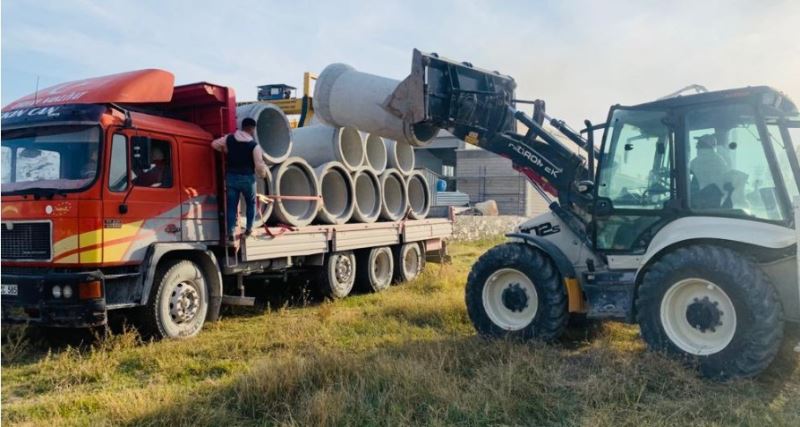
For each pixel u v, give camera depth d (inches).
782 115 226.7
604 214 249.1
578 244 267.0
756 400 179.6
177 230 277.3
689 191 227.9
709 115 225.9
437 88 266.4
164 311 266.4
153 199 265.6
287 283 400.8
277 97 597.0
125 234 252.1
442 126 272.5
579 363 217.8
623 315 238.1
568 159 270.8
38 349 252.2
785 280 208.8
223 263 303.9
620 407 175.3
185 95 301.0
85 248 239.9
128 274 253.8
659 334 214.5
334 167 390.3
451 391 180.7
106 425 163.0
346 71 295.6
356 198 420.8
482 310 265.4
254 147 295.1
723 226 212.2
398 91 264.5
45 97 264.1
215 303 295.4
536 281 251.6
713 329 206.8
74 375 213.3
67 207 241.0
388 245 447.8
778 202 208.8
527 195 1378.0
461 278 445.7
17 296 241.1
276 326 291.4
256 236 312.3
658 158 239.1
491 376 195.2
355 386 183.6
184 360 229.1
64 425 165.2
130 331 260.7
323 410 164.9
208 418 166.6
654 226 240.4
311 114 522.0
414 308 318.7
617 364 211.0
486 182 1408.7
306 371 193.6
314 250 360.8
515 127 290.0
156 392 187.6
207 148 298.4
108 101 252.7
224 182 301.4
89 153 246.4
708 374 202.4
